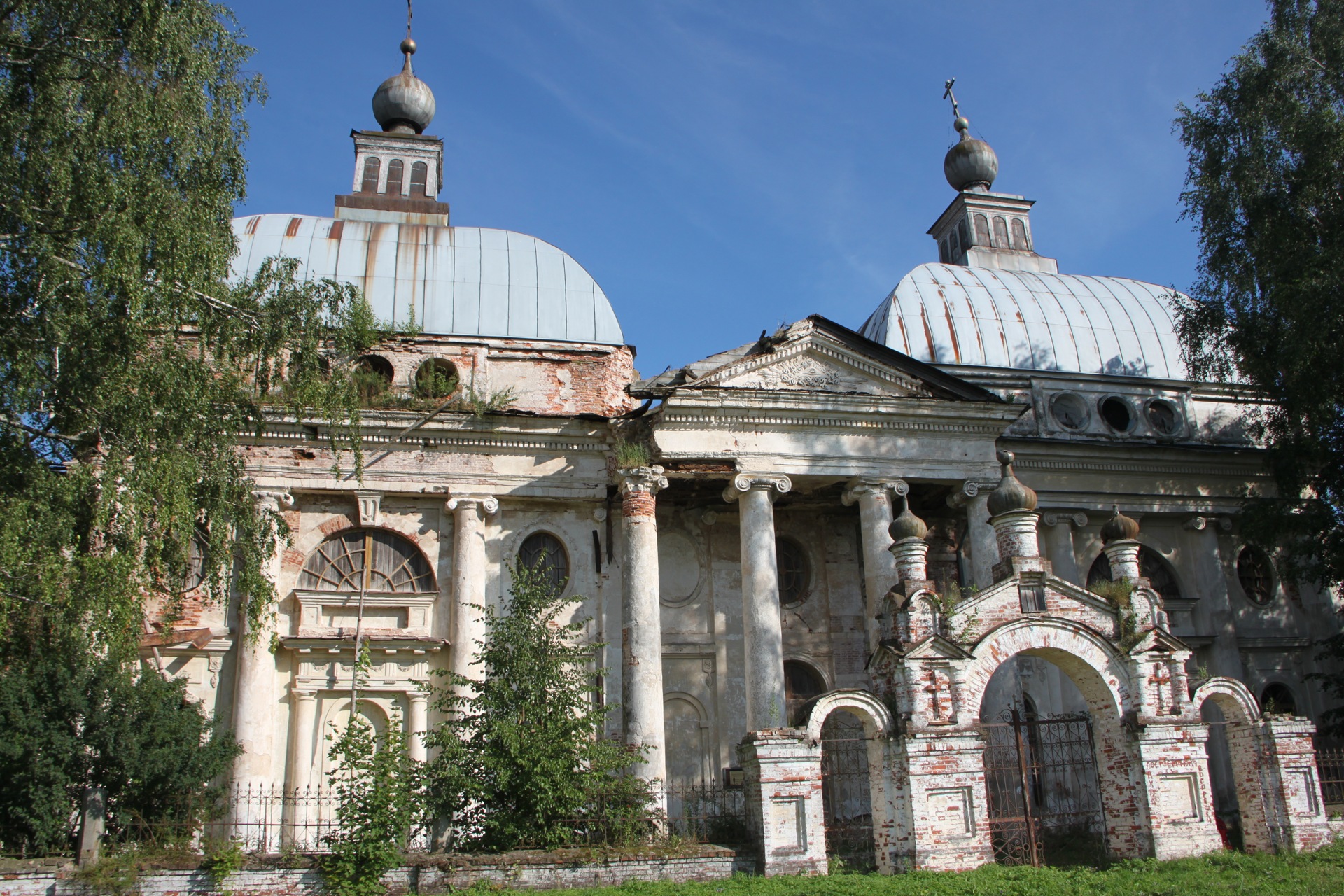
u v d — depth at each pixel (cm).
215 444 2019
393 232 3073
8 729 1769
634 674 2406
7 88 1769
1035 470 3083
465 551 2625
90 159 1764
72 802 1766
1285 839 1892
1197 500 3194
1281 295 2602
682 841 1931
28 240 1802
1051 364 3369
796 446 2648
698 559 2867
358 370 2631
